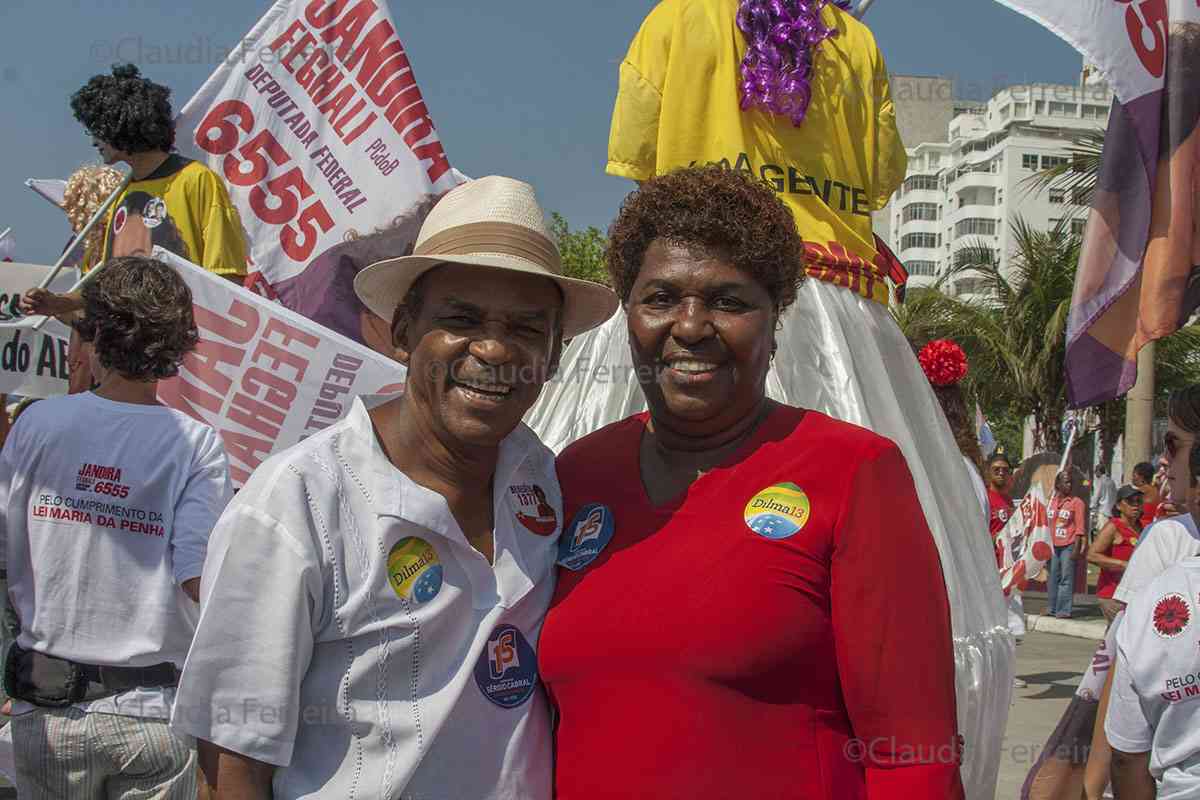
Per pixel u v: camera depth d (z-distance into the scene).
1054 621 12.69
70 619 2.82
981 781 3.46
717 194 2.01
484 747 1.92
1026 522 7.61
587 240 28.45
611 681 1.87
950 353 5.36
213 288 3.75
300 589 1.80
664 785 1.79
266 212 4.45
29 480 2.88
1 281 5.84
